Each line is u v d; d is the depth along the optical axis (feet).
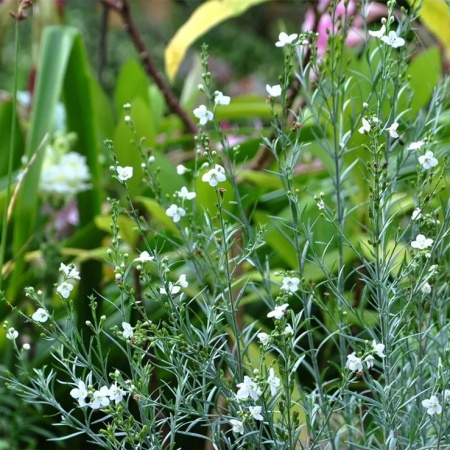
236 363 3.49
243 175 4.42
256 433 3.42
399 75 3.72
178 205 3.89
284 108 3.58
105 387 3.29
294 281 3.36
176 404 3.37
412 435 3.42
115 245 3.46
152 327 3.37
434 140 3.90
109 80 15.69
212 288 4.39
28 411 4.44
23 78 14.67
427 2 4.98
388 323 3.43
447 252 3.99
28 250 5.08
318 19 4.70
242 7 5.06
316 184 4.81
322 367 4.46
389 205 3.60
